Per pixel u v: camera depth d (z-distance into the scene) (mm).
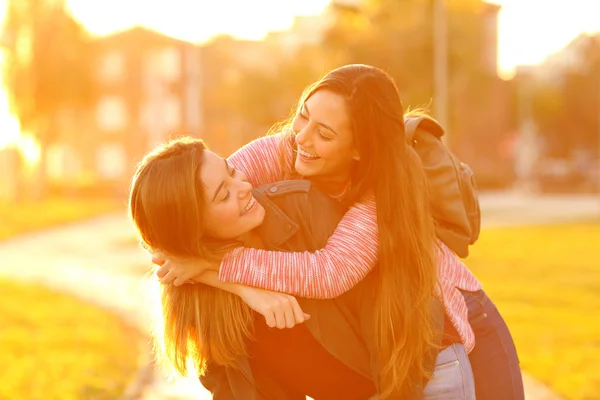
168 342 2623
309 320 2537
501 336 2818
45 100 51094
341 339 2557
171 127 70125
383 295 2479
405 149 2514
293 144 2766
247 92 42344
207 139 69375
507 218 34344
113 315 12117
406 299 2477
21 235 31328
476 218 2869
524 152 64562
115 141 70875
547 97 69188
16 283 16781
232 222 2432
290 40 66000
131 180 2465
